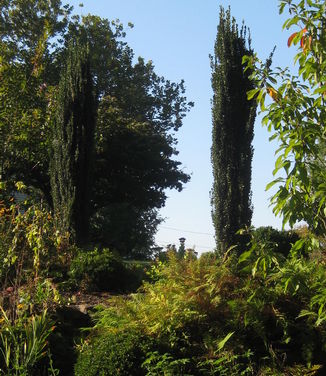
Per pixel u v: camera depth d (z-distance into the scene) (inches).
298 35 169.0
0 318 236.2
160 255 388.2
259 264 183.0
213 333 198.1
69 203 507.8
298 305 202.1
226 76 449.1
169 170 1088.8
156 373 180.7
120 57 1250.0
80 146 527.2
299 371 184.4
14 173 803.4
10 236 296.2
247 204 438.9
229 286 212.7
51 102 713.0
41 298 251.6
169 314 200.2
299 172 150.2
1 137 670.5
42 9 1152.2
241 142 445.4
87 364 191.8
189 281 217.3
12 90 687.7
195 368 189.0
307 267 185.8
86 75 557.0
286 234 514.3
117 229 1207.6
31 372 202.1
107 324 216.2
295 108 159.9
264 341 192.5
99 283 349.7
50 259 354.3
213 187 445.4
